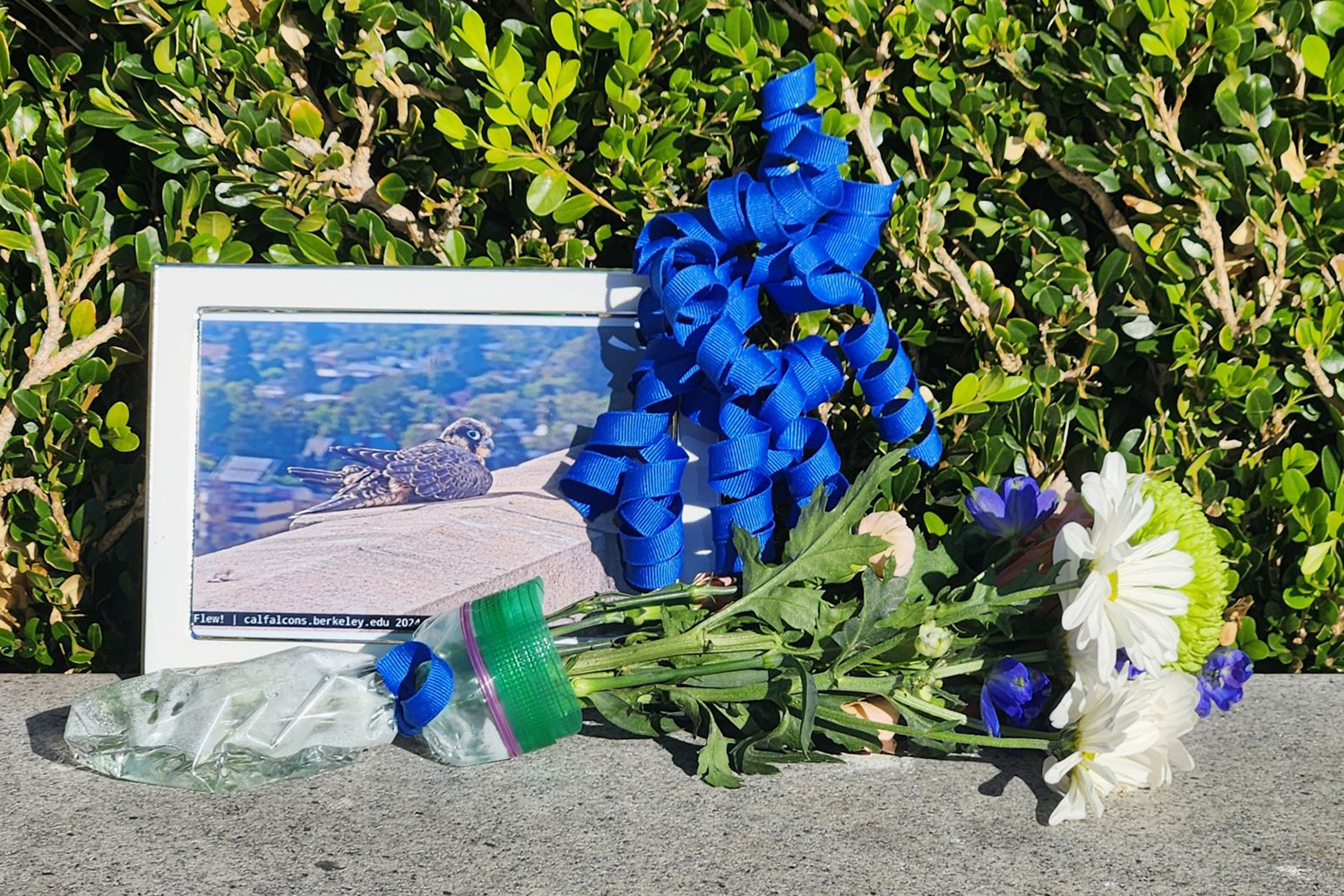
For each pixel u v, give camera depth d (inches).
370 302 62.8
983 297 67.4
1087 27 66.2
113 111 63.1
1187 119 68.4
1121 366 70.6
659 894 42.2
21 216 64.1
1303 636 70.3
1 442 65.8
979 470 68.5
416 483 62.6
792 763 54.4
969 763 54.8
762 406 60.3
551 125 64.6
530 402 62.9
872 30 65.4
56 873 42.9
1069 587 51.8
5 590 68.8
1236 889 43.4
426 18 64.3
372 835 46.4
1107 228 70.2
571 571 62.5
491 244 68.1
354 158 67.9
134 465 71.2
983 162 66.8
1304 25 65.5
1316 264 66.1
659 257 59.5
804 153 60.2
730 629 59.4
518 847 45.6
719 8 64.8
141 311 67.8
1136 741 49.4
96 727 50.9
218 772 50.3
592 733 58.3
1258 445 69.2
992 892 42.8
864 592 55.1
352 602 62.2
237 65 62.9
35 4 65.1
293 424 62.7
